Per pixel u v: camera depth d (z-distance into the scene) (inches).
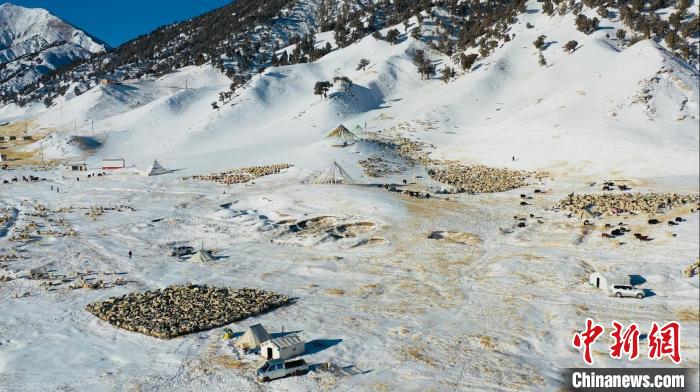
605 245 2701.8
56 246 3083.2
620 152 4421.8
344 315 1995.6
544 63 7682.1
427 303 2094.0
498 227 3191.4
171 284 2440.9
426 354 1638.8
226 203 4042.8
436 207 3673.7
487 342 1708.9
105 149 7455.7
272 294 2246.6
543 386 1408.7
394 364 1581.0
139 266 2721.5
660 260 2386.8
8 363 1649.9
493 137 5713.6
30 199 4392.2
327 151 5388.8
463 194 4109.3
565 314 1892.2
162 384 1499.8
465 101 7258.9
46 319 2015.3
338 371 1549.0
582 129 5083.7
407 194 4035.4
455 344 1705.2
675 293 2018.9
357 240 3038.9
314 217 3486.7
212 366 1605.6
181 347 1750.7
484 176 4675.2
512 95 7175.2
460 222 3304.6
